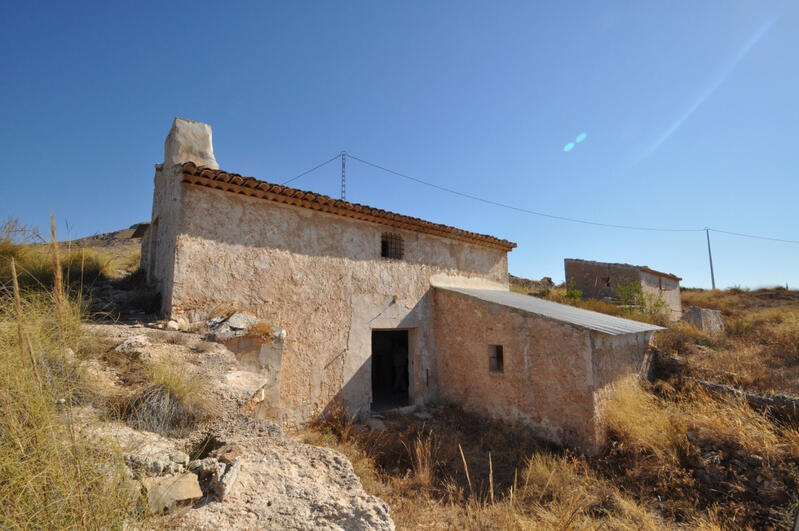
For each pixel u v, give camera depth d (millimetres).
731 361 10102
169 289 6148
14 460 2023
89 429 2732
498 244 12234
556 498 5527
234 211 6805
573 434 7324
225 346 5535
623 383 8391
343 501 2822
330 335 7895
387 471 6199
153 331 5379
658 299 16609
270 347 5996
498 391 8641
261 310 6938
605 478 6328
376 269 8938
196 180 6297
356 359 8297
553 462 6348
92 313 5562
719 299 24516
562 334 7684
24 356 2588
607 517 5172
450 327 9836
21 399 2309
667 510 5559
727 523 5281
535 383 8008
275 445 3471
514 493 5406
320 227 7984
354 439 6984
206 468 2816
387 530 2639
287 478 3010
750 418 6969
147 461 2678
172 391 3656
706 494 5848
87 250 7777
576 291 17172
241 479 2869
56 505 1964
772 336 12445
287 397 7148
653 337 10594
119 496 2127
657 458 6465
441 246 10695
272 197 7156
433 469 6234
